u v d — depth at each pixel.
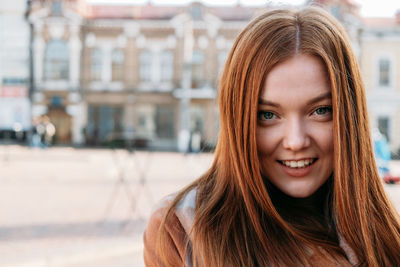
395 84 29.47
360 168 0.97
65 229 5.66
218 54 30.89
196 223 0.95
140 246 4.77
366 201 0.99
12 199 8.11
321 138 0.91
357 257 0.97
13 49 30.50
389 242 1.01
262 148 0.93
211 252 0.93
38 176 12.15
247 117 0.91
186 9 30.69
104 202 7.75
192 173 12.95
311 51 0.88
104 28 30.89
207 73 30.91
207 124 29.75
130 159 19.14
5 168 14.40
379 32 29.28
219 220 0.96
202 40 30.88
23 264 4.07
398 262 1.01
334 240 1.00
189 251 0.97
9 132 30.53
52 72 30.77
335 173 0.93
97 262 4.30
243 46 0.92
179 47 30.89
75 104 30.86
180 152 27.47
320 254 0.94
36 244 4.87
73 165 16.17
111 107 31.22
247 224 0.96
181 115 31.00
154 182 10.60
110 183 10.56
